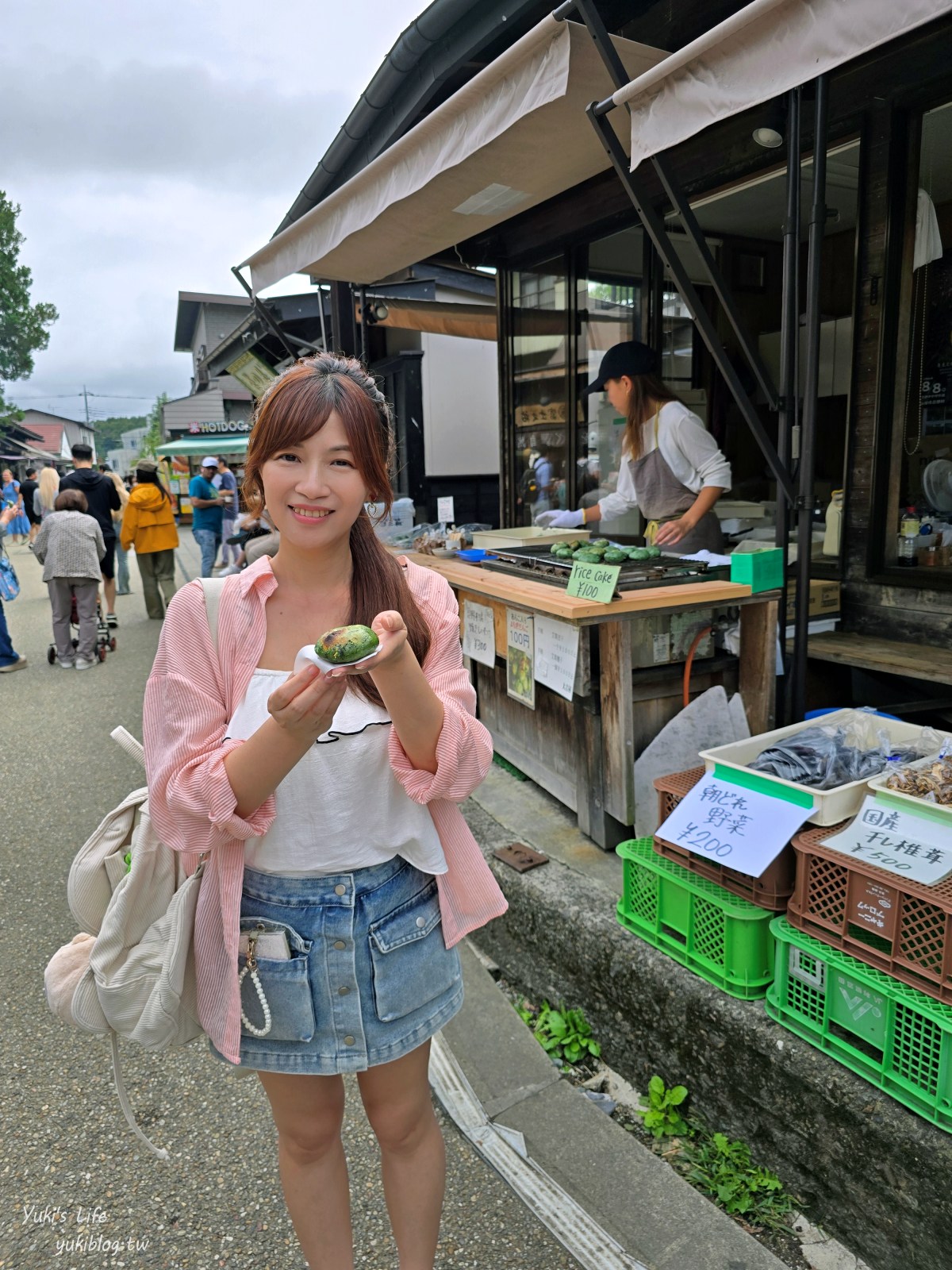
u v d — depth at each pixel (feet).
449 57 12.26
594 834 9.62
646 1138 6.95
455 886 4.73
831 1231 5.92
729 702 9.16
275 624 4.35
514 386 21.21
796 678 9.03
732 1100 6.61
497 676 12.32
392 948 4.36
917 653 11.87
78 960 4.97
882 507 12.89
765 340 18.48
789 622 12.93
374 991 4.34
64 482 27.63
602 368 12.97
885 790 6.24
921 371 12.77
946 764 6.48
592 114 7.95
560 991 8.43
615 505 14.21
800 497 8.61
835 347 16.56
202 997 4.40
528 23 12.48
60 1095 7.61
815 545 14.89
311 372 4.04
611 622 8.55
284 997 4.27
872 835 5.96
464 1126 6.98
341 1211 4.90
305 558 4.31
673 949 7.29
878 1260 5.60
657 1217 5.98
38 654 26.43
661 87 7.28
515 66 8.32
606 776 9.18
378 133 15.33
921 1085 5.41
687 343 17.33
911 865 5.59
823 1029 5.97
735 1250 5.67
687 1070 7.00
